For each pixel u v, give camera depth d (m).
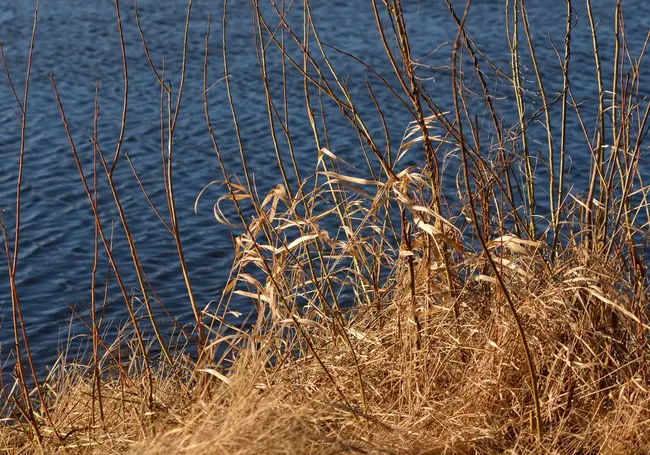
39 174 9.73
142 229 8.23
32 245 7.92
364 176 9.16
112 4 18.02
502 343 3.07
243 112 11.62
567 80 3.46
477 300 3.34
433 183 3.22
